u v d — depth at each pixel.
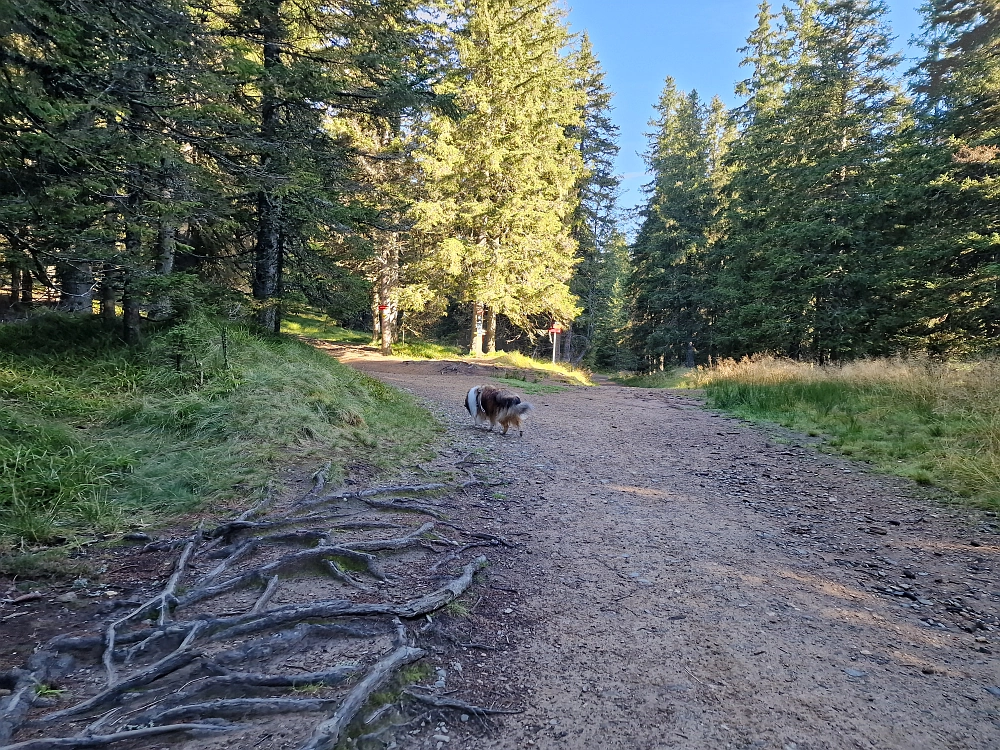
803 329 20.73
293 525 4.25
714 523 5.38
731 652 3.09
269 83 8.94
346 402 7.65
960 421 8.30
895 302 18.58
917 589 4.03
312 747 1.94
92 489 4.20
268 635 2.72
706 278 30.22
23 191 5.88
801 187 21.42
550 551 4.46
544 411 11.59
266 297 10.73
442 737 2.26
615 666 2.89
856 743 2.37
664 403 13.70
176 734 2.02
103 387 6.46
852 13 20.64
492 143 21.83
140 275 6.75
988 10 16.62
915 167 16.48
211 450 5.35
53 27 4.96
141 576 3.32
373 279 21.92
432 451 7.09
